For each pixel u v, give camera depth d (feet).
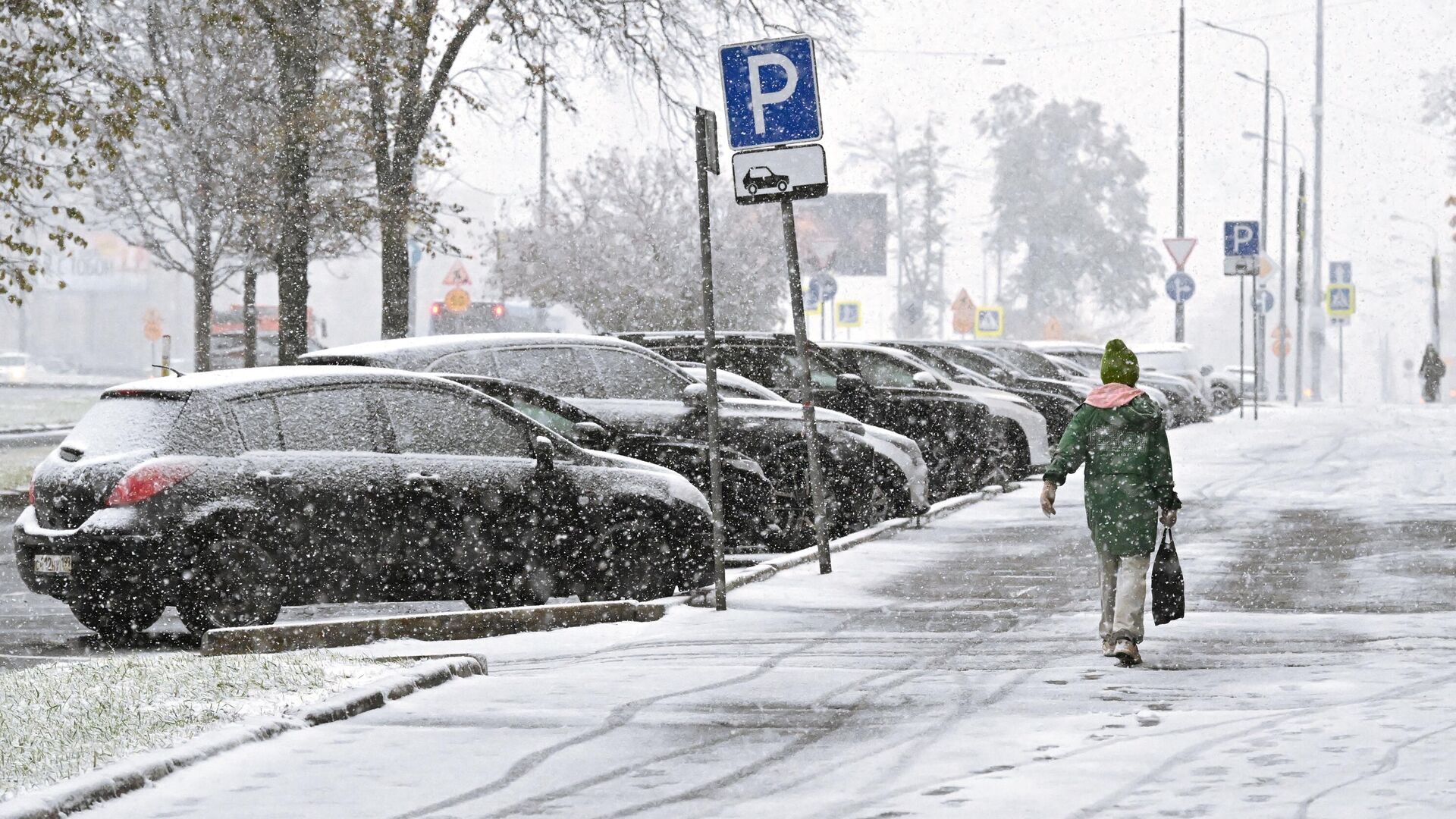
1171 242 360.28
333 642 77.61
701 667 69.62
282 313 187.83
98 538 79.25
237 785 48.93
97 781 46.85
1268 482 158.61
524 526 88.89
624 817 45.37
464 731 56.59
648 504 92.89
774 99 96.73
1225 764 48.08
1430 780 45.01
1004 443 160.66
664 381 112.27
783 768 50.80
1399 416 287.28
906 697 61.87
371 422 86.02
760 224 324.60
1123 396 70.44
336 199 192.13
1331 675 64.08
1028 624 80.43
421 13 181.88
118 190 226.99
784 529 117.19
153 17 199.11
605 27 199.93
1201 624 78.23
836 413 123.34
